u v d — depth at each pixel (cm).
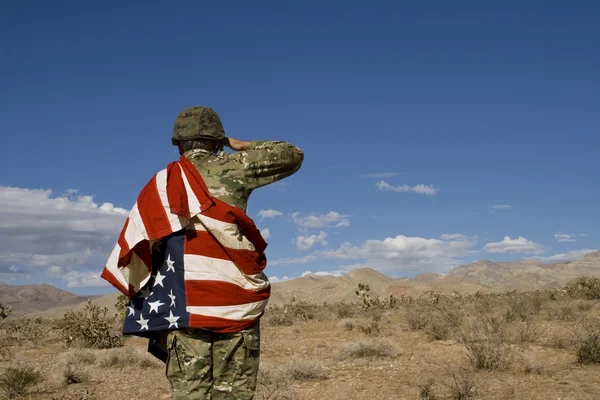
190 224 334
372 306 2923
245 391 330
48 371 1174
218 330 324
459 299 2588
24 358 1336
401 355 1226
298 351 1441
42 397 919
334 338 1708
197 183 337
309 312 2855
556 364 1034
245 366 330
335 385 931
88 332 1728
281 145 361
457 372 957
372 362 1155
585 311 1959
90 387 1001
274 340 1739
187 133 349
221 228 329
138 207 338
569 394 806
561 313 1794
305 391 895
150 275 337
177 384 328
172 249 333
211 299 325
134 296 340
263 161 351
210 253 331
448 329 1436
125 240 334
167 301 329
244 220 335
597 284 2658
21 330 2089
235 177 344
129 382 1046
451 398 806
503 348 1071
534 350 1166
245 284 335
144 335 347
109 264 338
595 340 1062
